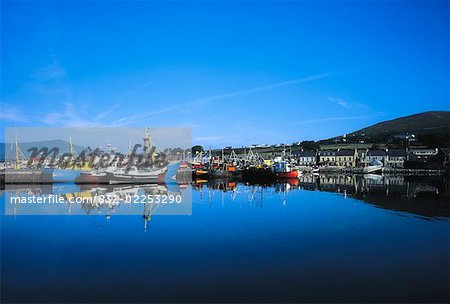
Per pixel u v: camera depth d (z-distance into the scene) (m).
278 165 102.75
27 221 29.33
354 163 165.38
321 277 15.38
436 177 107.62
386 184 75.81
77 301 12.98
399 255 18.75
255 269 16.42
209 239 22.36
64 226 27.03
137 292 13.75
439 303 12.81
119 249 19.94
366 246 20.59
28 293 13.68
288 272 16.02
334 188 65.31
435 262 17.55
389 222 28.33
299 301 12.94
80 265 17.05
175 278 15.23
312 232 24.45
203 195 52.25
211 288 14.13
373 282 14.78
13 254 19.02
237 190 61.59
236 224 27.48
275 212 34.03
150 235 23.56
